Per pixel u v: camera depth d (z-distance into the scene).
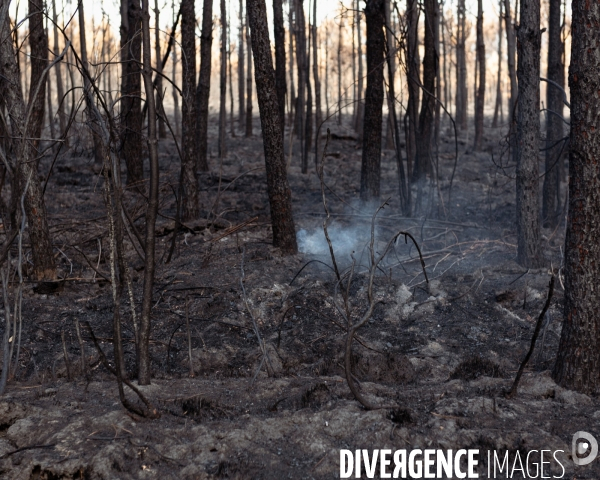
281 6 13.57
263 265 7.36
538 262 7.29
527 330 5.74
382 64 9.71
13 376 4.67
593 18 4.02
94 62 4.45
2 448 3.59
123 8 12.65
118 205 4.30
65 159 15.74
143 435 3.67
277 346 5.34
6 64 5.97
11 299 6.34
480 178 14.93
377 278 6.72
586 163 4.12
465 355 5.24
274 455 3.53
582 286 4.22
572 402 4.14
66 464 3.37
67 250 8.07
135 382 4.50
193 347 5.43
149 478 3.34
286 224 7.91
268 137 7.76
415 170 12.15
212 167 16.73
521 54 7.09
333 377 4.56
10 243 4.52
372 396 4.20
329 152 19.61
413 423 3.90
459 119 26.33
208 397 4.19
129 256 7.94
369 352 5.20
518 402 4.14
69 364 4.86
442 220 9.79
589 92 4.06
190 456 3.52
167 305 6.27
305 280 6.79
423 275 7.22
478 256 7.99
